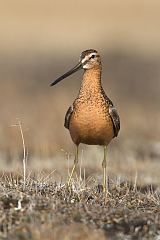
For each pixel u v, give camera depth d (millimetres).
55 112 36375
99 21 70688
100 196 17734
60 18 72562
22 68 52500
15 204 15961
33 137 31594
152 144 31766
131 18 72125
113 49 56625
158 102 44156
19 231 14562
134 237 14945
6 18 71562
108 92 45594
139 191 20062
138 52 56781
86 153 28484
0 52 57062
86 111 17891
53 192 17359
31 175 21609
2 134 31594
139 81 49625
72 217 15484
